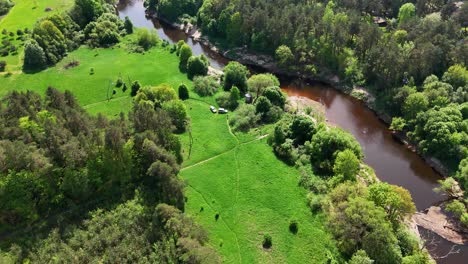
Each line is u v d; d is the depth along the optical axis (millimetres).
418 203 91188
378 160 104250
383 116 118312
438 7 159375
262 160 94562
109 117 110875
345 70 134625
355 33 138500
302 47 141750
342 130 107375
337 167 85688
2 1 176375
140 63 141125
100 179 76062
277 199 83688
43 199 71188
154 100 111062
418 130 106000
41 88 126250
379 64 124500
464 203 88375
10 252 64625
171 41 170875
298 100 128250
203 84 124000
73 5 169500
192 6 185625
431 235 82312
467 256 77938
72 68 138250
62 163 73750
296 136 99188
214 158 95438
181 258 65750
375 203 76312
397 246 70812
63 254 65000
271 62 147875
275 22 143000
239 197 84312
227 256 71750
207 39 166750
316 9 145000
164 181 78000
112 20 165875
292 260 71188
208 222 78438
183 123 106438
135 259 66062
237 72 125125
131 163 79125
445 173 97688
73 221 71500
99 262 64812
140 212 73438
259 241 74750
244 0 157500
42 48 140375
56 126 76875
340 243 71500
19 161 68938
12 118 81000
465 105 103625
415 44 122188
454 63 118500
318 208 80438
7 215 67938
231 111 115188
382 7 164750
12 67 137125
